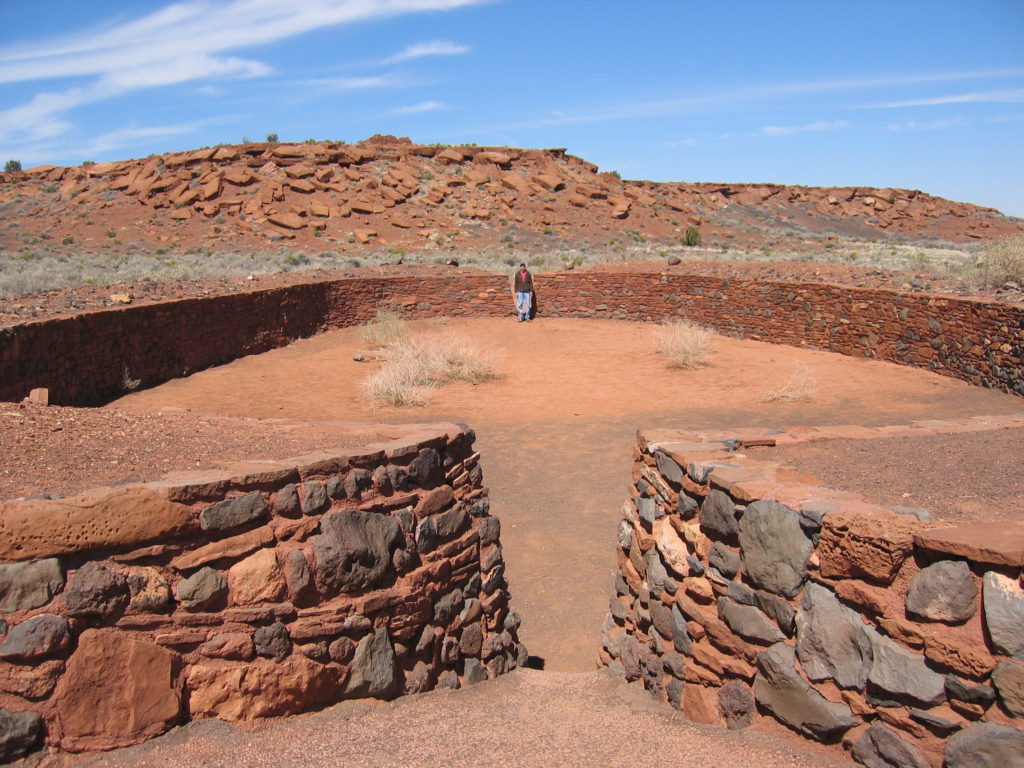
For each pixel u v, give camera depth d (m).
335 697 4.36
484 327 26.92
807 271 23.83
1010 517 3.93
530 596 8.08
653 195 68.31
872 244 59.44
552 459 12.12
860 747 3.51
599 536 9.41
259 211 51.78
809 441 6.24
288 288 23.09
